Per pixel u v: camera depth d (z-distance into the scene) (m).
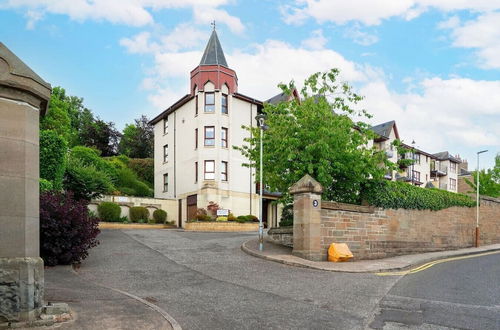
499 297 8.83
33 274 5.56
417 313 7.27
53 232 10.48
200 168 30.78
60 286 8.08
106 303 6.81
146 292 8.47
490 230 28.62
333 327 6.35
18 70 5.57
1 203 5.38
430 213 21.97
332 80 17.36
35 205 5.79
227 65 32.84
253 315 6.88
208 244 16.64
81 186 22.53
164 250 14.59
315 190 13.91
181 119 34.16
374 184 17.75
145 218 29.11
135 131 49.41
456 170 63.06
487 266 14.89
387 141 47.22
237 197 31.70
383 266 13.16
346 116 16.91
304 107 16.52
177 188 33.84
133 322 5.86
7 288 5.33
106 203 26.59
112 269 10.95
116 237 17.97
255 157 17.78
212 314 6.86
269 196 34.22
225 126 31.48
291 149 15.71
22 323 5.37
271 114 17.52
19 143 5.59
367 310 7.43
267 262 12.81
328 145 15.35
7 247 5.38
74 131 45.62
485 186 43.41
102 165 32.44
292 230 15.77
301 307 7.51
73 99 49.75
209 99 31.53
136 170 41.56
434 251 21.86
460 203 25.14
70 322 5.66
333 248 14.08
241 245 16.36
